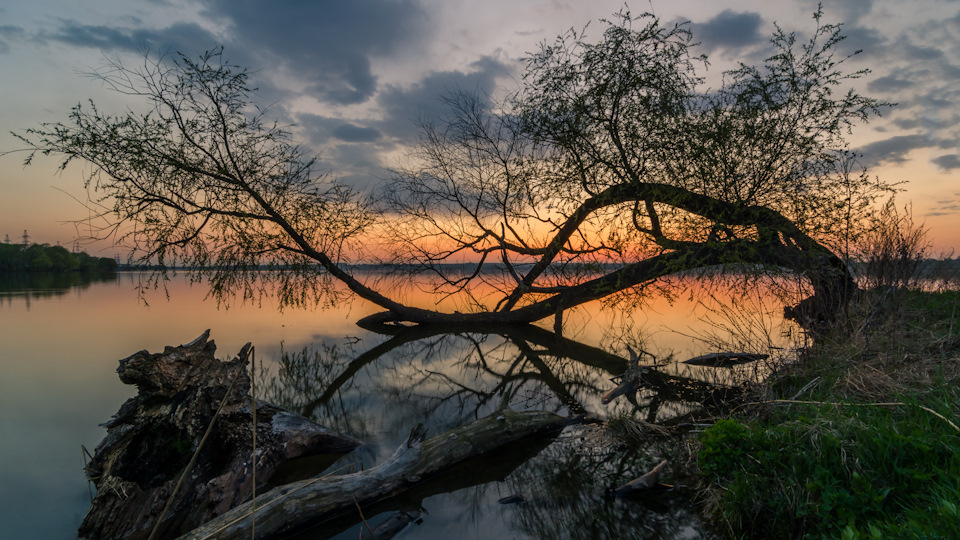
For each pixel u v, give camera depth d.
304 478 4.48
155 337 10.78
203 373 4.80
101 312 15.29
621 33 8.38
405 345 10.78
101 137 7.80
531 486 4.21
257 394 7.29
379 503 4.00
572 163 9.12
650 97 8.54
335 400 7.06
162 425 4.45
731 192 8.23
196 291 23.56
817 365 5.40
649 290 9.96
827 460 3.07
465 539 3.43
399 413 6.45
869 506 2.53
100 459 4.34
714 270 8.61
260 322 13.47
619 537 3.34
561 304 11.10
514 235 11.00
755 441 3.43
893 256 5.98
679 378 7.56
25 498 4.00
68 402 6.38
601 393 7.16
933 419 3.23
